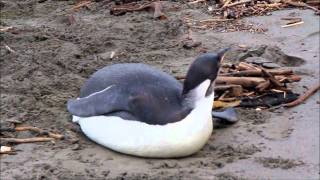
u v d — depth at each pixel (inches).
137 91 382.3
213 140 408.5
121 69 406.3
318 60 560.1
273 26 663.8
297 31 644.7
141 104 375.6
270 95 474.3
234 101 460.8
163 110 372.8
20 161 381.7
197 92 371.9
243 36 633.0
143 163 376.2
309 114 446.0
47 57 561.0
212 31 653.9
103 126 389.4
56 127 424.2
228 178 357.1
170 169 368.8
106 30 654.5
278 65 543.2
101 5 761.6
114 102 385.4
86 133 405.7
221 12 717.9
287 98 468.1
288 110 454.0
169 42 617.0
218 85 471.8
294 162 378.3
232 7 728.3
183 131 371.9
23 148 398.0
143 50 594.2
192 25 674.2
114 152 390.9
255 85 478.3
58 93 479.8
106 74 406.6
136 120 376.2
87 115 396.8
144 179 354.9
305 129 422.3
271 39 624.1
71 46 596.4
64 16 717.3
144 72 396.8
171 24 663.8
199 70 369.7
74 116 421.7
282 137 411.8
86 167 371.6
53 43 608.4
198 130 374.9
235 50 584.4
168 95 378.9
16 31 650.8
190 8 739.4
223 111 438.6
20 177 362.0
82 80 508.1
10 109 448.8
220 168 370.6
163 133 371.2
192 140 375.2
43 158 384.8
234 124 431.5
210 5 749.9
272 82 481.4
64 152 391.9
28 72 517.3
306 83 503.2
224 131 421.7
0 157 387.2
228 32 649.0
